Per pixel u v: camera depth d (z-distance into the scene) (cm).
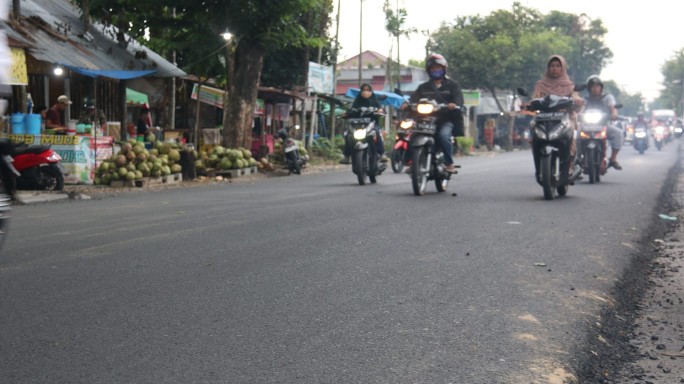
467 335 396
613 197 1166
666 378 357
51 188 1256
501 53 5222
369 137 1434
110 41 1939
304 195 1179
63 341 374
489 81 5184
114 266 564
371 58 6069
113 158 1438
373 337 388
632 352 401
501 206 1002
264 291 488
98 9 1891
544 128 1087
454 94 1162
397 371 337
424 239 710
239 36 1905
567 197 1153
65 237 709
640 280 585
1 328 396
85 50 1752
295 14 1953
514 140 5969
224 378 324
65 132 1455
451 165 1184
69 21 1922
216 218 857
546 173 1077
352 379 326
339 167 2406
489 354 365
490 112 5581
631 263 634
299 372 333
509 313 443
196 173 1753
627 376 360
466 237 725
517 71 5281
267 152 2316
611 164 1565
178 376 326
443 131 1164
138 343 372
